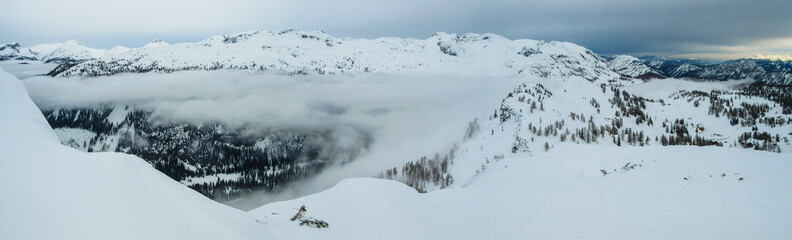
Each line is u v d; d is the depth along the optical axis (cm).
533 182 5319
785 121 17362
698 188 3641
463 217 3597
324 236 2419
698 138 16262
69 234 1066
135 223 1223
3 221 1007
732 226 2795
